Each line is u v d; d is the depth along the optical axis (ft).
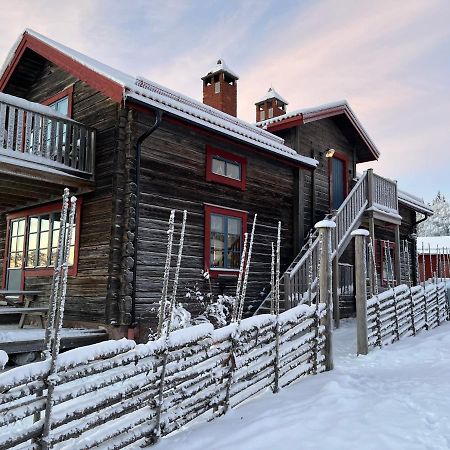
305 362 20.21
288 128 45.75
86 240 31.07
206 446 12.32
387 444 11.90
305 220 44.65
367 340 25.29
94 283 29.89
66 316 31.48
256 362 17.08
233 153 37.47
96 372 11.52
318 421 13.67
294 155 41.24
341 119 51.47
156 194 31.07
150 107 28.71
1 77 40.75
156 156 31.45
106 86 28.99
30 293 30.99
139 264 29.30
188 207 33.12
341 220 38.99
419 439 12.21
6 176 27.58
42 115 28.94
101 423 11.66
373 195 43.68
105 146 31.14
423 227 223.10
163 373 13.10
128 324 28.09
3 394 9.66
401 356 24.18
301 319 19.71
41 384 10.36
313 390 17.15
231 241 36.55
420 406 14.87
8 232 39.50
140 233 29.63
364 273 25.39
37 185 29.84
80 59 31.19
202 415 15.14
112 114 31.17
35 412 10.23
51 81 38.65
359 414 14.12
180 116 30.19
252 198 39.04
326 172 49.49
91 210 31.14
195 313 32.37
